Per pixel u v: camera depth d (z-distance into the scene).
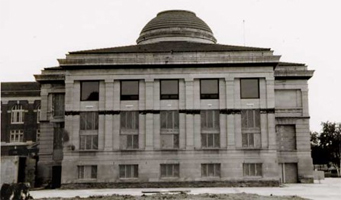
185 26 71.00
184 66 55.97
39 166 61.03
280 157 63.00
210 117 55.50
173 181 54.00
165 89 56.06
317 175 74.06
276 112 63.75
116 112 55.66
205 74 55.84
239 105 55.25
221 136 54.88
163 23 71.31
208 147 54.81
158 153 54.75
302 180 62.12
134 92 56.19
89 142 55.41
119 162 54.78
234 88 55.53
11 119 88.94
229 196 35.78
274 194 39.94
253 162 54.16
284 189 47.97
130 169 54.81
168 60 55.72
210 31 73.62
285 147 63.25
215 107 55.50
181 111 55.47
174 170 54.56
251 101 55.28
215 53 56.22
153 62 55.81
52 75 63.12
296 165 63.03
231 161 54.28
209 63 55.50
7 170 45.00
